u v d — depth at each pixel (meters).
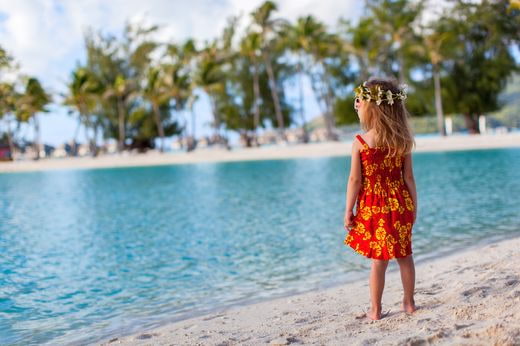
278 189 16.34
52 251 8.45
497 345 2.65
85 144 60.91
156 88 49.50
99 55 58.19
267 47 49.12
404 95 3.43
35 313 5.22
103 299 5.64
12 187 22.94
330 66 55.78
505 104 51.69
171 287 6.00
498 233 7.77
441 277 5.00
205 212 12.16
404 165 3.51
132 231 10.07
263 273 6.40
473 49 48.72
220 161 35.34
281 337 3.40
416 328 3.21
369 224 3.46
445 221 9.08
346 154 33.50
